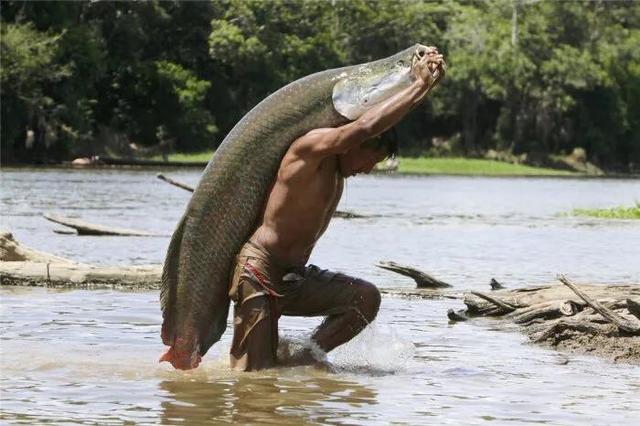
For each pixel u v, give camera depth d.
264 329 14.46
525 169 138.00
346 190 81.25
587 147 149.62
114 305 20.09
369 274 27.11
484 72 140.00
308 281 14.70
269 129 14.48
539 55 143.25
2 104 102.88
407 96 13.96
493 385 13.92
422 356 15.97
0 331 17.08
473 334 18.06
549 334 17.12
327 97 14.37
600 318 17.22
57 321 18.19
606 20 156.62
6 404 12.31
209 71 129.25
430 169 132.75
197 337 14.61
